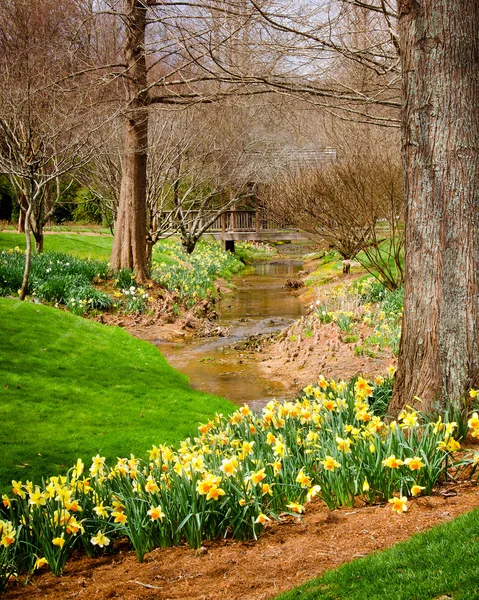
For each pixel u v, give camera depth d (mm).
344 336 12391
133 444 7207
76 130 15062
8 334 10648
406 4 5656
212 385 10781
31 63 14211
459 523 3773
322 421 5457
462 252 5633
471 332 5641
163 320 15812
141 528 4238
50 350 10445
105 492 4699
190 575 3855
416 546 3594
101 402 8758
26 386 8836
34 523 4242
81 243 25781
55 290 15570
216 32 10109
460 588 3057
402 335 6043
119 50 17938
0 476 6000
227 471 4410
